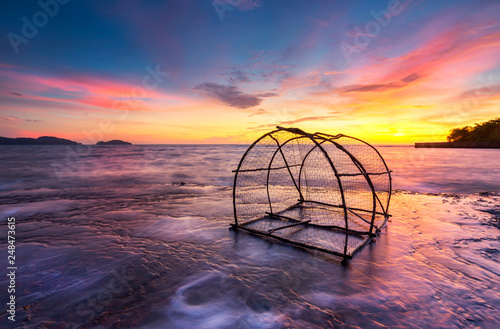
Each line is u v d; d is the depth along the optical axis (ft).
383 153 184.14
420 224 23.93
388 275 14.57
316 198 37.58
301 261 16.44
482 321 10.66
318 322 10.61
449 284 13.57
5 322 10.67
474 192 44.83
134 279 14.32
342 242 19.24
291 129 18.39
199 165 94.48
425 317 10.94
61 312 11.40
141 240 20.44
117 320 10.82
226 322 10.64
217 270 15.29
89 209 30.58
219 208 31.12
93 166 89.45
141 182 55.77
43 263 16.39
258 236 21.11
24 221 25.82
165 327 10.37
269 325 10.44
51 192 42.37
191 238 20.80
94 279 14.34
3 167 84.58
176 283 13.84
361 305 11.77
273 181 56.13
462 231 21.95
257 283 13.75
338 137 23.04
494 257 16.84
